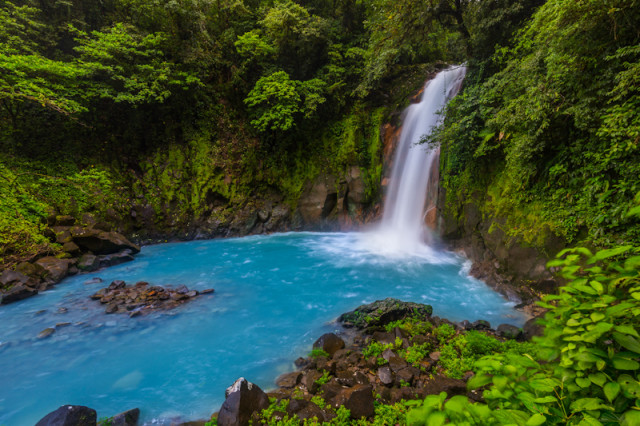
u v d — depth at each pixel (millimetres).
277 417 3576
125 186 14445
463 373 4391
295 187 16594
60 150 13461
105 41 13117
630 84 4871
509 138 7836
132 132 15359
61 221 11359
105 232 11586
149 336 6164
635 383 1242
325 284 9039
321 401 3889
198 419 4016
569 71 5785
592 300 1549
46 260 9516
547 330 1662
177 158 15531
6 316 6973
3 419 4117
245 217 15867
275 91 14789
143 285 8828
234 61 17219
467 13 10680
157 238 14469
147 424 3932
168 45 15195
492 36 9336
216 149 16109
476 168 9797
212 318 6926
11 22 12203
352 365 4773
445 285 8617
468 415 1364
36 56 11641
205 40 16141
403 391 3992
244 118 16969
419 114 13898
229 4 16438
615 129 4984
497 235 8172
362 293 8320
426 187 12727
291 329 6418
